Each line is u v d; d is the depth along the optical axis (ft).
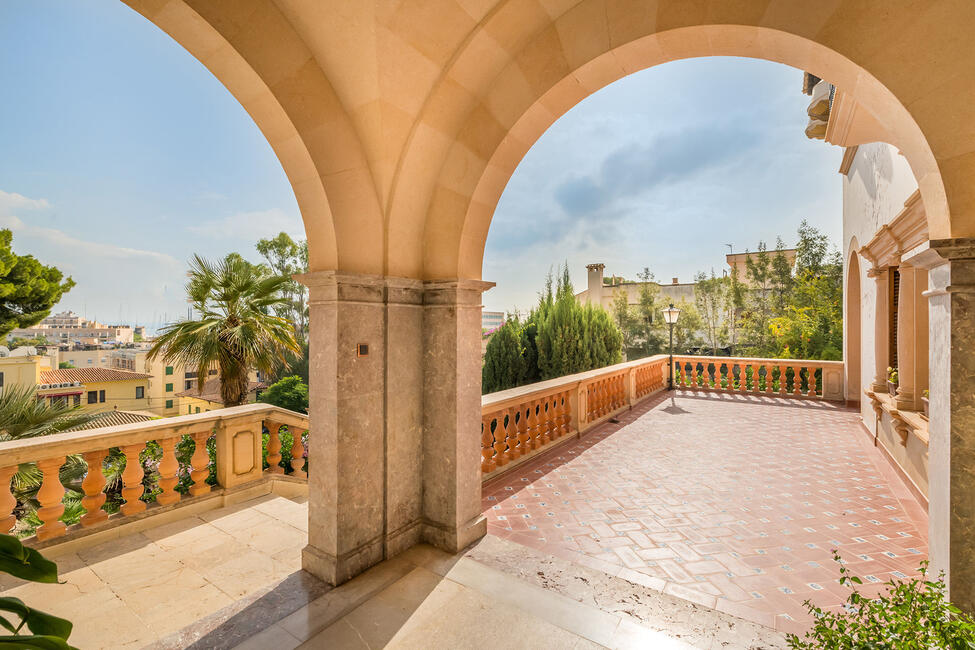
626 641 7.63
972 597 6.94
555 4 9.14
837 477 16.15
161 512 12.16
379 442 10.32
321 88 8.83
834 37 7.06
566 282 39.40
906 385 15.26
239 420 13.98
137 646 7.59
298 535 11.68
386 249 10.37
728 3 7.73
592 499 14.25
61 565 10.04
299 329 83.25
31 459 9.87
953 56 6.47
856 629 4.69
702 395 34.14
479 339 11.71
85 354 174.19
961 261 6.81
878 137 12.42
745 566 10.18
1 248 53.78
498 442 16.65
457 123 10.65
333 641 7.58
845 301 29.07
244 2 7.56
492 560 10.44
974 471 6.89
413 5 8.16
